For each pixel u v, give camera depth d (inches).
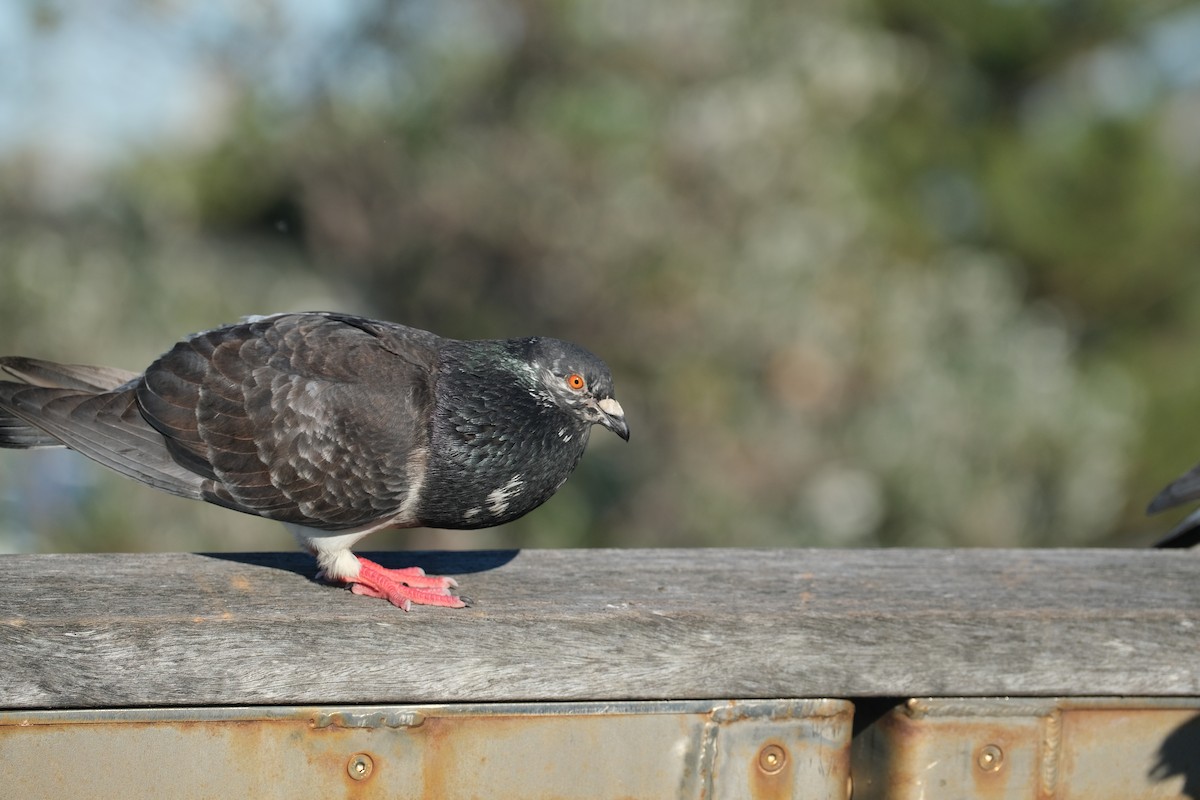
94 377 221.1
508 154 539.2
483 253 560.4
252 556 206.7
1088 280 613.3
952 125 617.0
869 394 530.9
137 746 165.9
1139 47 650.8
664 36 521.0
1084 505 537.3
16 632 161.3
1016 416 521.3
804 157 525.3
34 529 454.6
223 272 581.9
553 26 537.3
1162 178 608.4
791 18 528.4
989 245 617.3
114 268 532.1
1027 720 183.0
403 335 209.6
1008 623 180.5
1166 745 185.8
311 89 580.1
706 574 201.9
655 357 530.9
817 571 205.6
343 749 170.2
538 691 173.3
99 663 163.8
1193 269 628.1
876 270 536.4
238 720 167.6
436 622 170.1
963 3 601.0
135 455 203.0
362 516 200.1
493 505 206.5
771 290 510.3
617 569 203.9
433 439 200.1
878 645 178.4
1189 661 184.2
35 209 557.6
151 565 196.4
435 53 554.6
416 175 557.6
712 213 524.7
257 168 589.9
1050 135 625.0
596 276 526.6
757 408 529.3
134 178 581.9
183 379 203.3
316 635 167.9
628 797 176.6
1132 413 581.3
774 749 178.9
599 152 521.0
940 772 181.9
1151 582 203.8
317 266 598.2
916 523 522.0
